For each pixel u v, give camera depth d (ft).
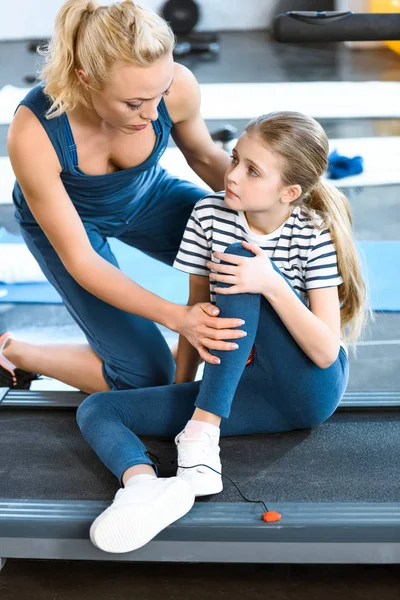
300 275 5.72
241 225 5.76
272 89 17.95
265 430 6.10
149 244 7.07
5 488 5.55
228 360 5.29
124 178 6.07
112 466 5.42
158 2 23.85
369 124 15.37
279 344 5.40
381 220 11.37
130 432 5.65
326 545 5.10
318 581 5.49
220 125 15.29
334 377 5.65
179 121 6.08
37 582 5.51
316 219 5.61
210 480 5.30
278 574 5.56
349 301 5.89
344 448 5.96
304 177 5.38
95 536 4.83
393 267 10.00
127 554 5.20
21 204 6.40
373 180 12.68
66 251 5.71
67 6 4.91
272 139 5.26
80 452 6.01
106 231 6.64
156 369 6.74
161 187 6.78
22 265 10.16
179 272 10.15
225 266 5.18
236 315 5.24
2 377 7.48
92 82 4.85
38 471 5.76
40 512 5.23
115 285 5.69
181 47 21.50
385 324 8.96
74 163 5.67
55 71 5.08
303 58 21.08
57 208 5.60
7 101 17.48
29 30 23.89
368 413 6.46
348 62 20.59
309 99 17.08
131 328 6.63
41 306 9.47
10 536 5.21
